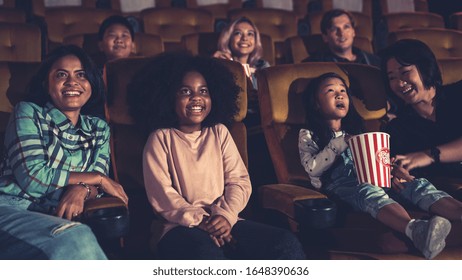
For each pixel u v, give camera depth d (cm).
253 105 298
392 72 227
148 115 194
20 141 168
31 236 146
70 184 169
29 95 181
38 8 457
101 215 154
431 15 479
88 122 188
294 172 212
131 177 201
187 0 510
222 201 178
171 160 183
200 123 195
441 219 160
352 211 188
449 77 244
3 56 302
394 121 233
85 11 429
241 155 210
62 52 182
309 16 480
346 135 205
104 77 206
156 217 193
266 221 194
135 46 370
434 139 226
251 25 358
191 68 194
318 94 211
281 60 420
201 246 158
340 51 375
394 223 172
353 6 537
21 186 166
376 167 181
